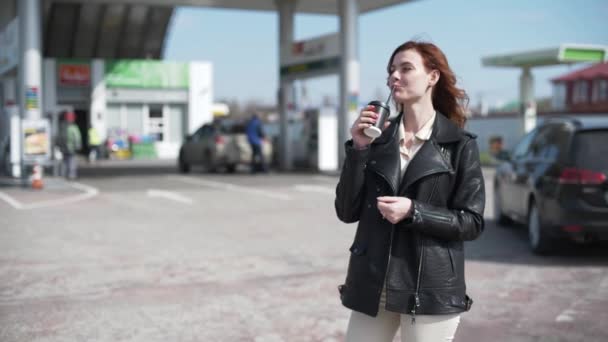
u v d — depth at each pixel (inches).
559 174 316.8
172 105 1438.2
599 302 242.2
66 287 263.0
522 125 1053.2
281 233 391.5
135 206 519.8
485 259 321.1
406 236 105.5
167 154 1430.9
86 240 367.6
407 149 109.6
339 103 815.1
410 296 103.7
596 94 1529.3
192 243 358.6
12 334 204.7
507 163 413.4
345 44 800.9
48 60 1323.8
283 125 946.7
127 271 290.8
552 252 337.7
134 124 1414.9
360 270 107.3
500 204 423.8
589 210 307.4
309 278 277.9
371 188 108.6
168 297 248.1
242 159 878.4
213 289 259.6
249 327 212.2
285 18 960.9
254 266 301.0
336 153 898.7
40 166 667.4
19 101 698.2
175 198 576.1
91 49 1595.7
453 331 106.3
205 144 882.1
